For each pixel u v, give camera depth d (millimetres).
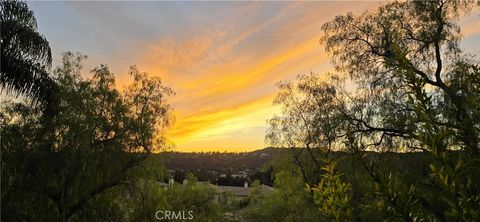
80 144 14953
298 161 20250
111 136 16547
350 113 13586
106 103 16516
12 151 13875
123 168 16750
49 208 14555
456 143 2008
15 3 11977
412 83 2010
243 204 42406
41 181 14062
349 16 14328
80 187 15094
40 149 14289
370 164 2186
